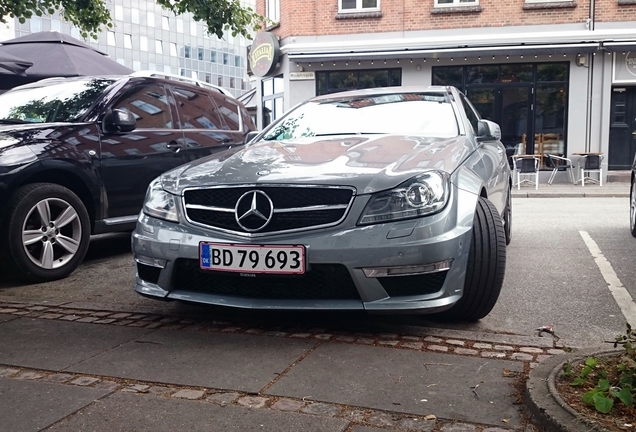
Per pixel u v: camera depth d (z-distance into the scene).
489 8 17.56
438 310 3.44
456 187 3.67
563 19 17.22
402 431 2.51
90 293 5.00
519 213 10.38
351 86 18.55
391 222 3.42
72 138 5.64
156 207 3.93
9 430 2.58
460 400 2.77
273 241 3.50
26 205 5.16
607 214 9.86
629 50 16.55
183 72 60.84
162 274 3.81
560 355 3.06
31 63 10.37
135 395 2.90
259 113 20.81
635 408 2.47
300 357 3.33
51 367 3.27
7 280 5.51
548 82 17.34
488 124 5.07
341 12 18.44
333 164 3.74
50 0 9.45
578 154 16.41
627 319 4.07
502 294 4.74
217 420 2.63
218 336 3.73
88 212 5.83
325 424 2.57
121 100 6.29
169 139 6.56
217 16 9.95
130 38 55.38
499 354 3.35
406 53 17.48
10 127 5.55
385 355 3.35
